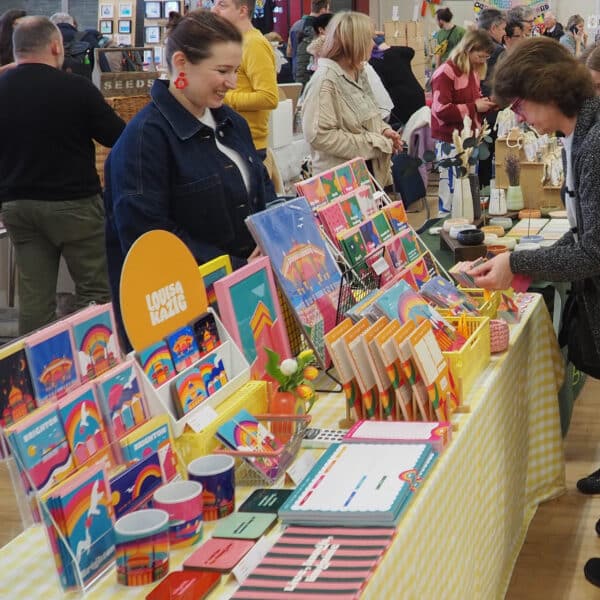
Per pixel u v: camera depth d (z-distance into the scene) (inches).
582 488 139.6
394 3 634.2
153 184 95.7
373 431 77.0
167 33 98.4
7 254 211.8
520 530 120.8
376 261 105.8
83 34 286.0
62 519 55.5
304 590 53.9
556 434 130.0
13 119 167.9
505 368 100.7
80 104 169.9
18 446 56.1
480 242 147.6
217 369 76.9
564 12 580.7
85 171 174.9
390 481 66.1
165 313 74.2
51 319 181.5
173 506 60.9
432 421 80.0
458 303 103.6
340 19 179.0
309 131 180.1
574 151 99.3
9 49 204.1
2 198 174.2
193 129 98.1
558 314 143.7
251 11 167.8
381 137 184.2
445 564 74.9
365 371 81.1
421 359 79.4
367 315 86.2
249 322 84.3
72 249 177.9
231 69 94.0
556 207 184.9
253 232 91.4
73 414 60.6
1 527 81.7
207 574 56.4
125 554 56.5
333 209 109.0
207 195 98.7
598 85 142.3
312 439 78.0
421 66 506.6
